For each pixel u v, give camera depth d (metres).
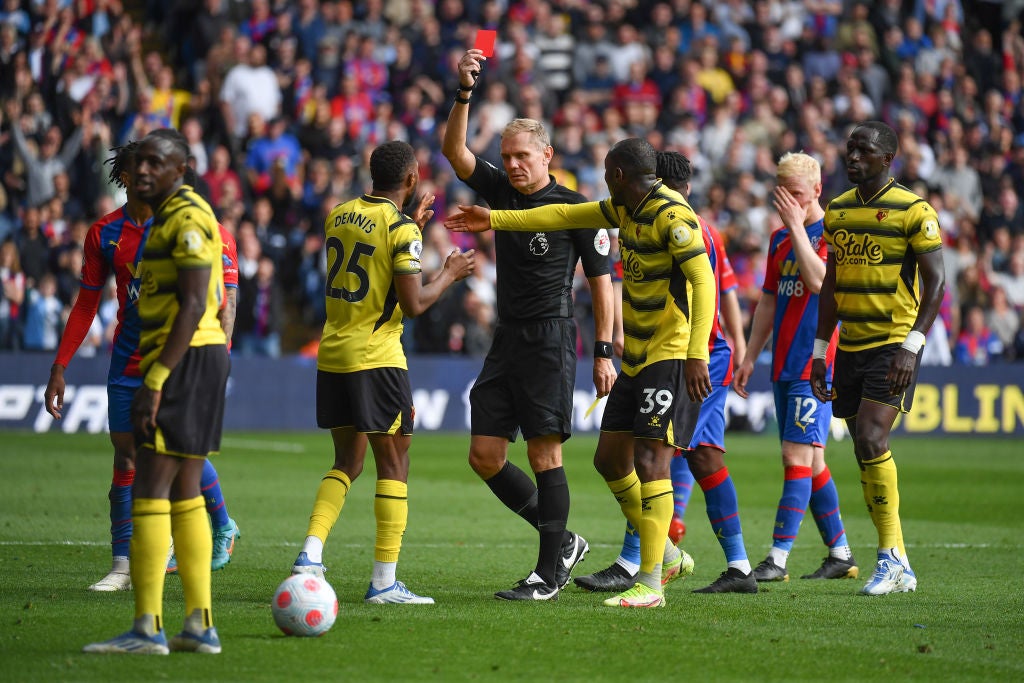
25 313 60.44
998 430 67.50
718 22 82.19
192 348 17.05
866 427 23.83
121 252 22.70
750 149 74.62
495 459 23.22
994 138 81.12
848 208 24.19
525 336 22.70
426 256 64.75
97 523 31.89
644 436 21.45
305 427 63.28
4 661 16.55
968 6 90.06
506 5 83.38
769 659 17.70
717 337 24.91
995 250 75.06
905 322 23.84
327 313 22.11
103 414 60.12
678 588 24.53
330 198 67.38
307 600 18.34
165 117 69.69
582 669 16.84
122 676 15.80
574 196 23.48
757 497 41.75
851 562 26.69
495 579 24.97
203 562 17.31
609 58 79.50
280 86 72.62
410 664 16.89
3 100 67.19
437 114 74.94
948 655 18.22
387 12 81.00
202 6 77.06
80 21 71.25
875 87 81.12
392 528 21.72
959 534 33.47
